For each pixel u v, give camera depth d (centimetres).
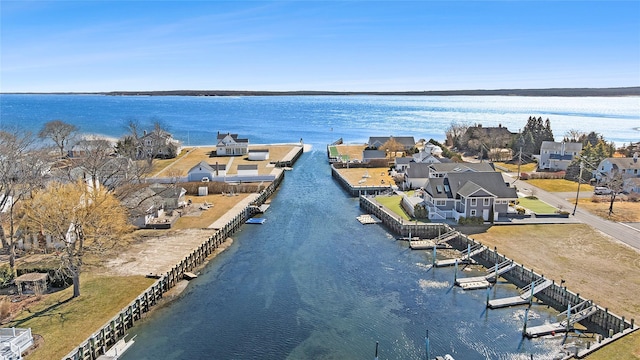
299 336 3791
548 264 4872
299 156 13775
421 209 6581
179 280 4872
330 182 10050
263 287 4712
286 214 7444
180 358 3491
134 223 6234
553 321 3953
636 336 3422
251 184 8781
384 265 5262
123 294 4250
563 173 9400
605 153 9988
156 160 11656
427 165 8706
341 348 3612
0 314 3769
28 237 5116
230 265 5319
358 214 7438
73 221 4188
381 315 4112
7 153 6638
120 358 3478
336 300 4409
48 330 3609
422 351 3559
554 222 6244
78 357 3284
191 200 7906
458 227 6150
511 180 9050
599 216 6488
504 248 5366
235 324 3984
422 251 5706
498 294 4484
